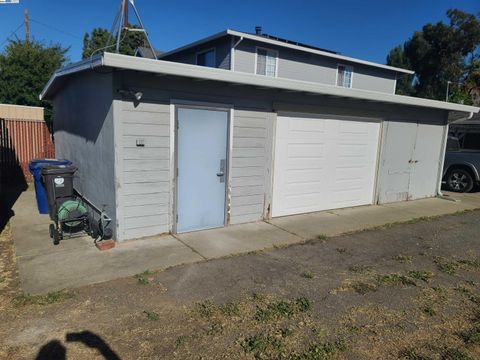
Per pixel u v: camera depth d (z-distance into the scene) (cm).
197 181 630
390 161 960
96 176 643
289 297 411
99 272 455
